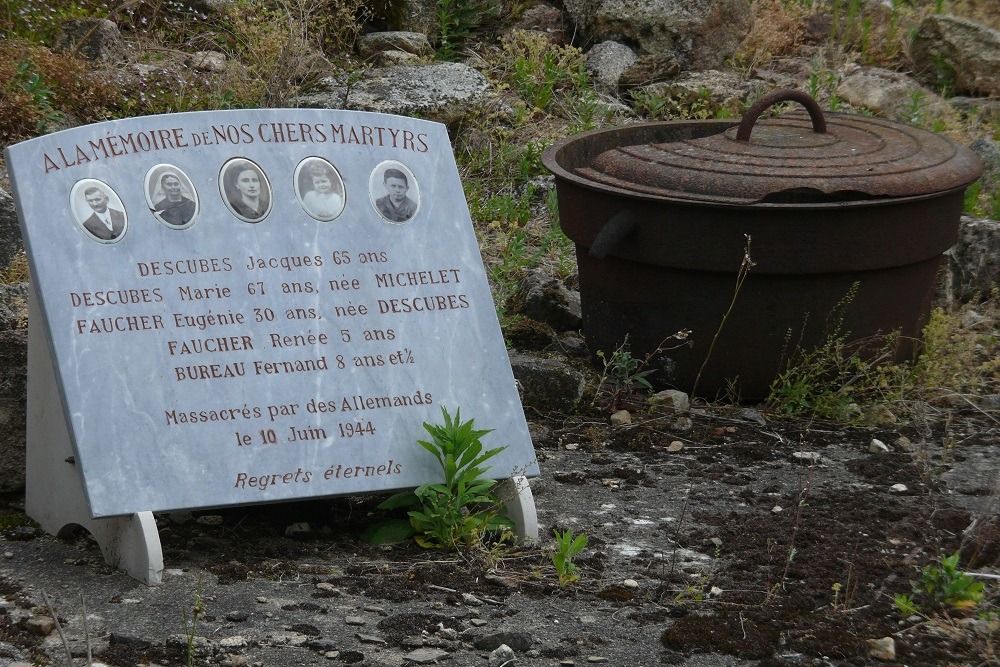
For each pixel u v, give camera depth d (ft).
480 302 12.48
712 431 15.47
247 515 12.39
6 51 23.67
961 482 13.99
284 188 12.04
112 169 11.50
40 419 11.63
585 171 16.44
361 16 29.71
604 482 13.74
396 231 12.36
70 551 11.48
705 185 15.20
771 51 32.63
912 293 16.03
